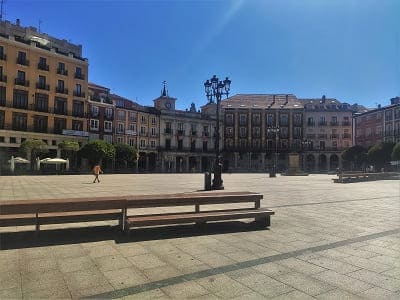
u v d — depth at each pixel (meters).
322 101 89.19
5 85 50.50
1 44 50.19
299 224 8.46
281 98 90.56
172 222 6.98
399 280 4.71
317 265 5.30
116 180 31.34
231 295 4.15
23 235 6.79
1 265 5.08
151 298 4.02
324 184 26.45
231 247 6.25
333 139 84.75
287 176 48.19
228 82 20.11
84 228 7.45
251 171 79.62
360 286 4.48
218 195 8.04
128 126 68.94
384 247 6.38
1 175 41.94
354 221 8.95
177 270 4.99
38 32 56.53
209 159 83.56
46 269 4.94
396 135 67.88
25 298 3.98
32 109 53.19
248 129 86.00
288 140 85.44
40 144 47.72
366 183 28.66
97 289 4.26
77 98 58.94
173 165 77.38
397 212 10.60
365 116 78.50
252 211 8.00
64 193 16.36
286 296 4.15
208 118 83.62
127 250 5.93
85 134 60.06
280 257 5.70
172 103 78.75
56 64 56.34
